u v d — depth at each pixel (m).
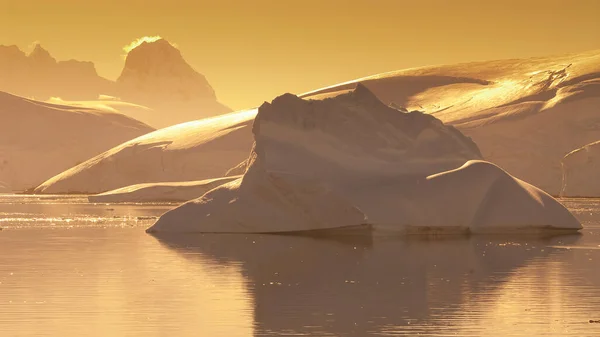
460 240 156.00
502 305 88.38
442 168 178.25
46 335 75.88
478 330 77.31
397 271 113.56
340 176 171.62
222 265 119.75
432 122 186.00
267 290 98.00
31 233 171.88
